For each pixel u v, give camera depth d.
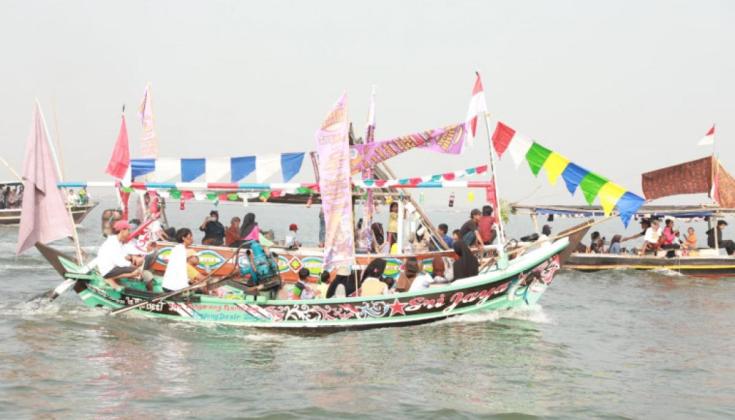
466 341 14.40
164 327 14.95
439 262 16.69
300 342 14.12
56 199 16.16
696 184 28.38
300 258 18.39
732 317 18.80
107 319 15.41
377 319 15.02
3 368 11.75
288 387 11.28
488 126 16.17
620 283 25.33
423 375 12.15
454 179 16.41
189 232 15.60
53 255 15.97
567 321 17.50
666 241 28.47
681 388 12.04
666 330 16.94
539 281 16.27
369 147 16.88
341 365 12.58
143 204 20.17
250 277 15.52
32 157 15.77
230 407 10.29
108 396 10.58
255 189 17.11
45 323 14.91
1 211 44.06
